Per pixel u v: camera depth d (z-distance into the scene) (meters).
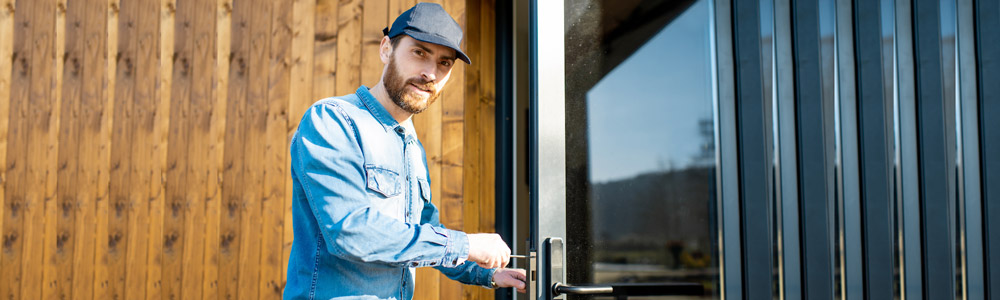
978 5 1.67
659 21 1.70
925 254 1.61
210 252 2.62
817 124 1.65
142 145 2.73
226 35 2.69
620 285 1.60
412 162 1.41
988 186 1.62
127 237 2.71
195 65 2.71
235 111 2.64
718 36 1.69
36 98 2.85
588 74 1.65
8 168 2.84
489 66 2.65
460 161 2.43
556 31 1.64
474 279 1.58
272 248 2.56
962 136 1.64
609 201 1.62
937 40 1.66
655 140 1.65
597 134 1.63
